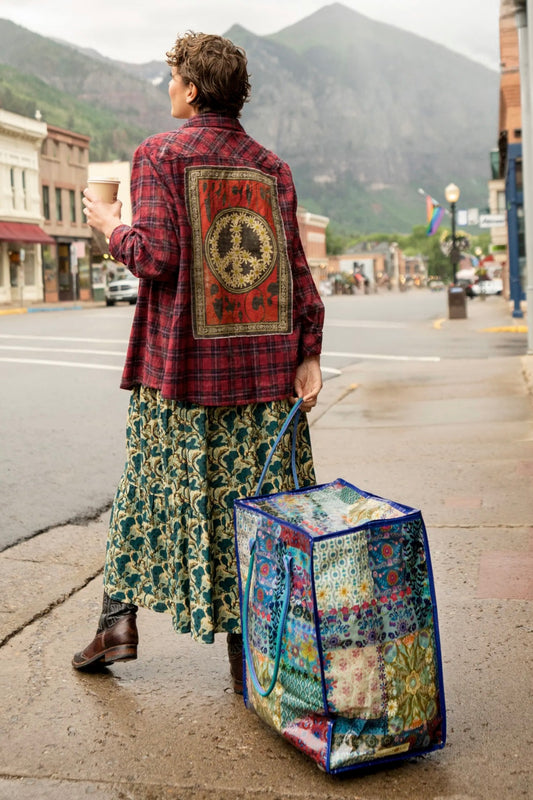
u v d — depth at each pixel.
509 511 4.97
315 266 110.81
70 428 8.20
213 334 2.63
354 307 40.00
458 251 27.02
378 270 159.50
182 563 2.69
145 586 2.81
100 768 2.41
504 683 2.88
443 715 2.39
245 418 2.70
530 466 6.11
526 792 2.26
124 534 2.82
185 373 2.62
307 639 2.28
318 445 7.27
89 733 2.60
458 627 3.35
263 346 2.70
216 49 2.65
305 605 2.27
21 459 6.85
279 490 2.74
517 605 3.55
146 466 2.76
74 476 6.32
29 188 51.12
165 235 2.56
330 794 2.26
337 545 2.24
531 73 12.24
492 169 49.09
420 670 2.35
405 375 12.12
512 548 4.30
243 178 2.66
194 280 2.60
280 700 2.42
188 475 2.67
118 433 7.96
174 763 2.43
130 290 46.44
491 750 2.47
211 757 2.45
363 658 2.27
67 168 55.78
